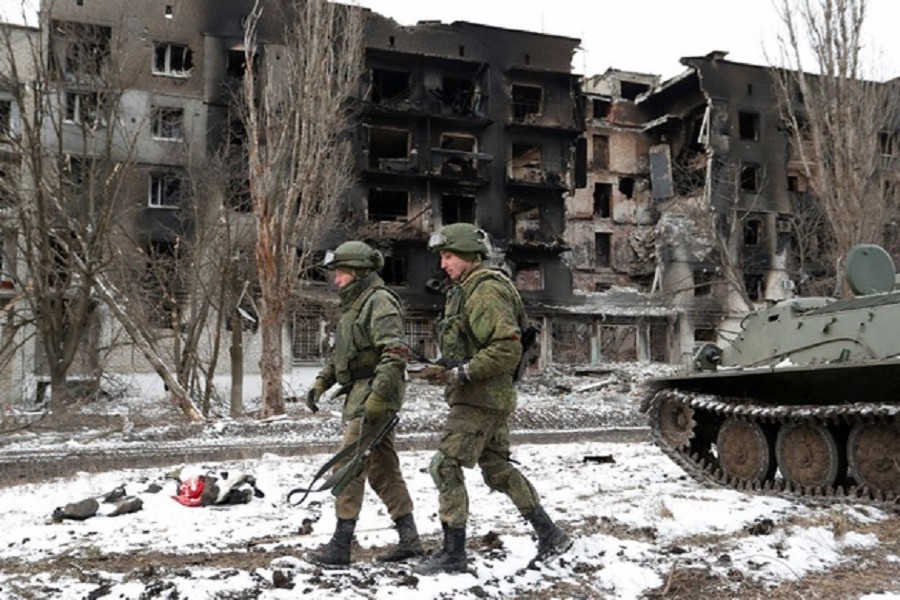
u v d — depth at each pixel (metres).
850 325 8.51
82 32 27.50
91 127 26.55
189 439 18.02
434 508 7.05
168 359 27.72
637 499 7.60
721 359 10.29
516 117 41.75
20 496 7.99
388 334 4.89
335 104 25.05
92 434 18.88
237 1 34.62
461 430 4.78
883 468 7.68
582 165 43.06
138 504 6.92
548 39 40.56
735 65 44.00
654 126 48.25
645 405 10.10
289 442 16.78
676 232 42.47
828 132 29.47
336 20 32.44
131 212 30.16
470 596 4.32
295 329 32.91
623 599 4.43
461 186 38.00
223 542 5.69
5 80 22.30
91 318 28.17
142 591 4.24
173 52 34.69
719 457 9.27
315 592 4.24
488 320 4.74
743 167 43.31
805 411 8.15
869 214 31.14
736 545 5.52
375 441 4.90
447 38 39.09
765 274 42.84
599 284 47.81
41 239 21.45
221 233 25.28
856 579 4.89
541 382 34.84
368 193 37.22
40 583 4.57
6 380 28.44
